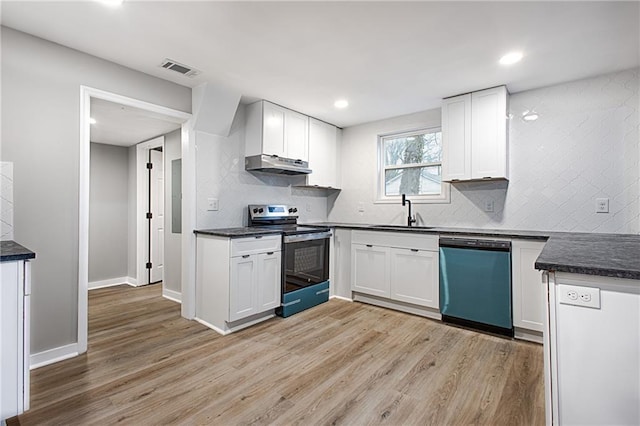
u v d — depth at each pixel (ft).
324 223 14.66
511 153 10.23
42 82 7.17
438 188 12.47
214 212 10.89
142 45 7.47
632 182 8.46
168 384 6.35
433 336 8.83
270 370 6.93
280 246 10.46
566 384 3.60
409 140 13.33
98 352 7.77
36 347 7.07
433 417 5.38
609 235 7.95
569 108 9.32
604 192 8.81
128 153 15.28
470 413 5.49
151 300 12.28
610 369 3.40
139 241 14.58
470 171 10.23
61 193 7.42
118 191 15.02
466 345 8.24
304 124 12.87
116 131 12.65
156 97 9.26
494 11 6.08
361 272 11.91
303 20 6.44
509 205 10.33
